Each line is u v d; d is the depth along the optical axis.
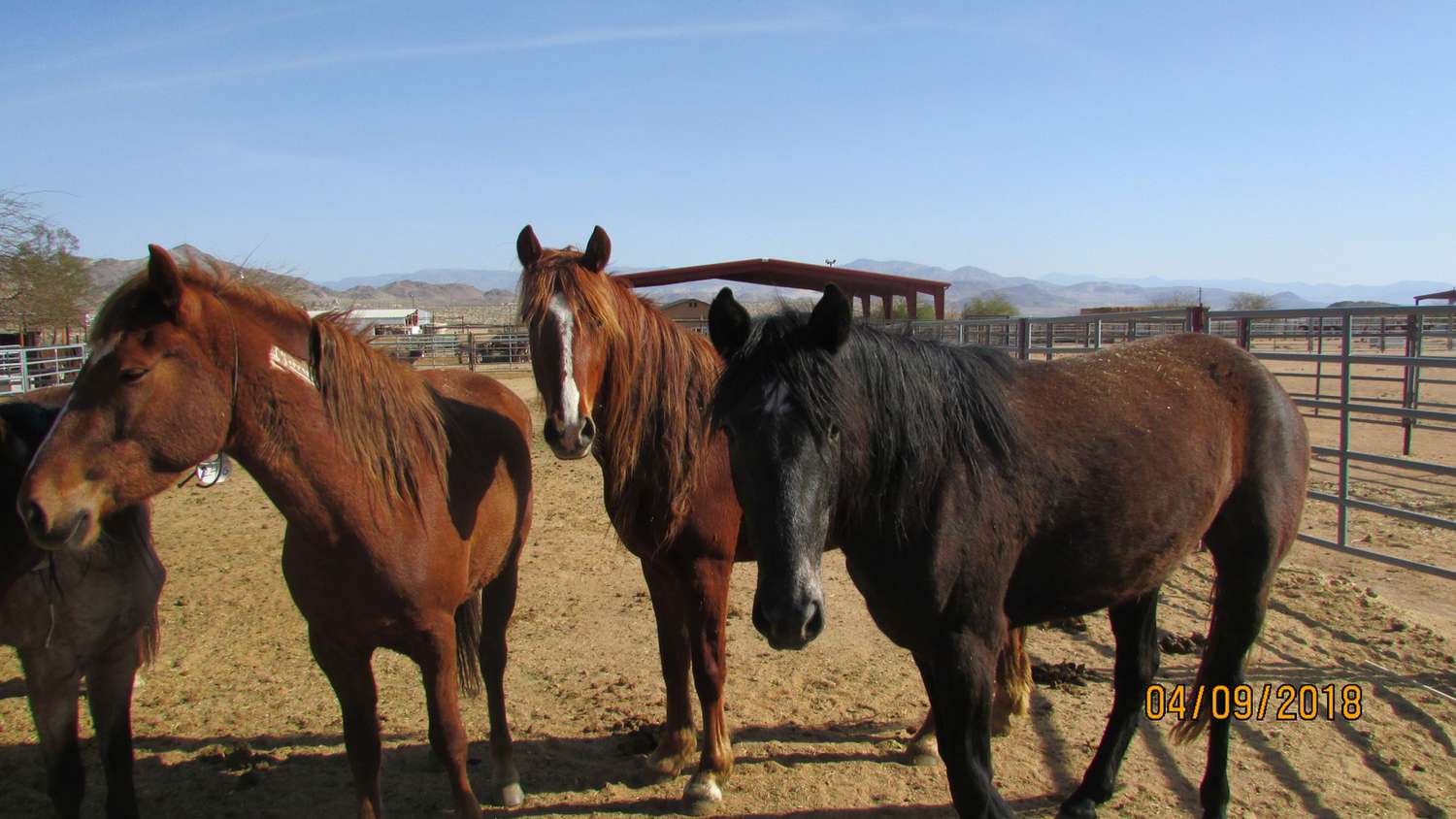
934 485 2.61
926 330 3.13
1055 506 2.77
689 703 3.79
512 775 3.61
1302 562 6.75
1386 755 3.79
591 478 10.68
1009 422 2.74
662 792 3.67
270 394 2.59
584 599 6.11
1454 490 9.32
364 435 2.74
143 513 3.24
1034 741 4.00
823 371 2.45
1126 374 3.20
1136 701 3.43
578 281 3.30
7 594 2.88
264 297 2.67
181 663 5.03
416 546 2.79
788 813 3.47
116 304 2.44
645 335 3.44
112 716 3.15
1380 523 7.97
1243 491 3.29
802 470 2.37
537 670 4.95
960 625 2.67
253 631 5.51
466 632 3.62
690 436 3.40
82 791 3.16
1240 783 3.60
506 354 30.61
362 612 2.75
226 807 3.59
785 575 2.31
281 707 4.48
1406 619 5.37
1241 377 3.39
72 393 2.42
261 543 7.57
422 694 4.67
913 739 3.88
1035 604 2.92
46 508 2.26
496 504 3.34
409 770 3.89
